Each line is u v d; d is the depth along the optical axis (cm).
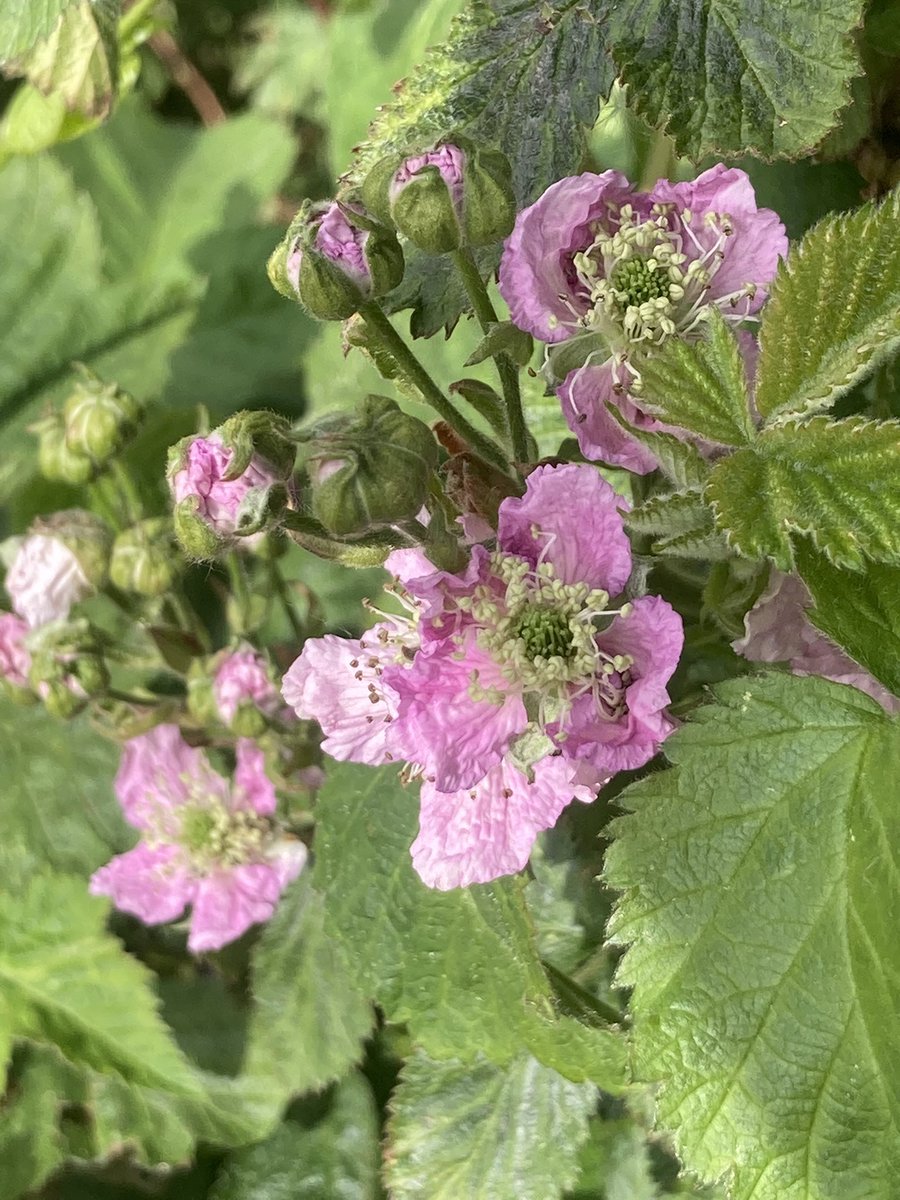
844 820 12
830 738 12
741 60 14
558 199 12
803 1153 12
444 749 11
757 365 12
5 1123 21
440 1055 15
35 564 18
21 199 28
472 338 18
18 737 22
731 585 12
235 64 35
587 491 11
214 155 31
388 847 15
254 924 21
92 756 22
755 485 11
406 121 15
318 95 32
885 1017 12
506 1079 17
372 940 15
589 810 15
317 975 19
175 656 18
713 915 12
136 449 22
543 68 15
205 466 12
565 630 11
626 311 12
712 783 12
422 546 12
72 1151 21
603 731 11
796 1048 12
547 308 12
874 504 11
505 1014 15
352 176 15
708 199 12
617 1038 14
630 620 11
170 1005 21
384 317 12
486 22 15
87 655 18
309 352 22
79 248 28
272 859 19
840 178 16
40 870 22
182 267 29
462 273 12
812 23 14
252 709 17
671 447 11
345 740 13
